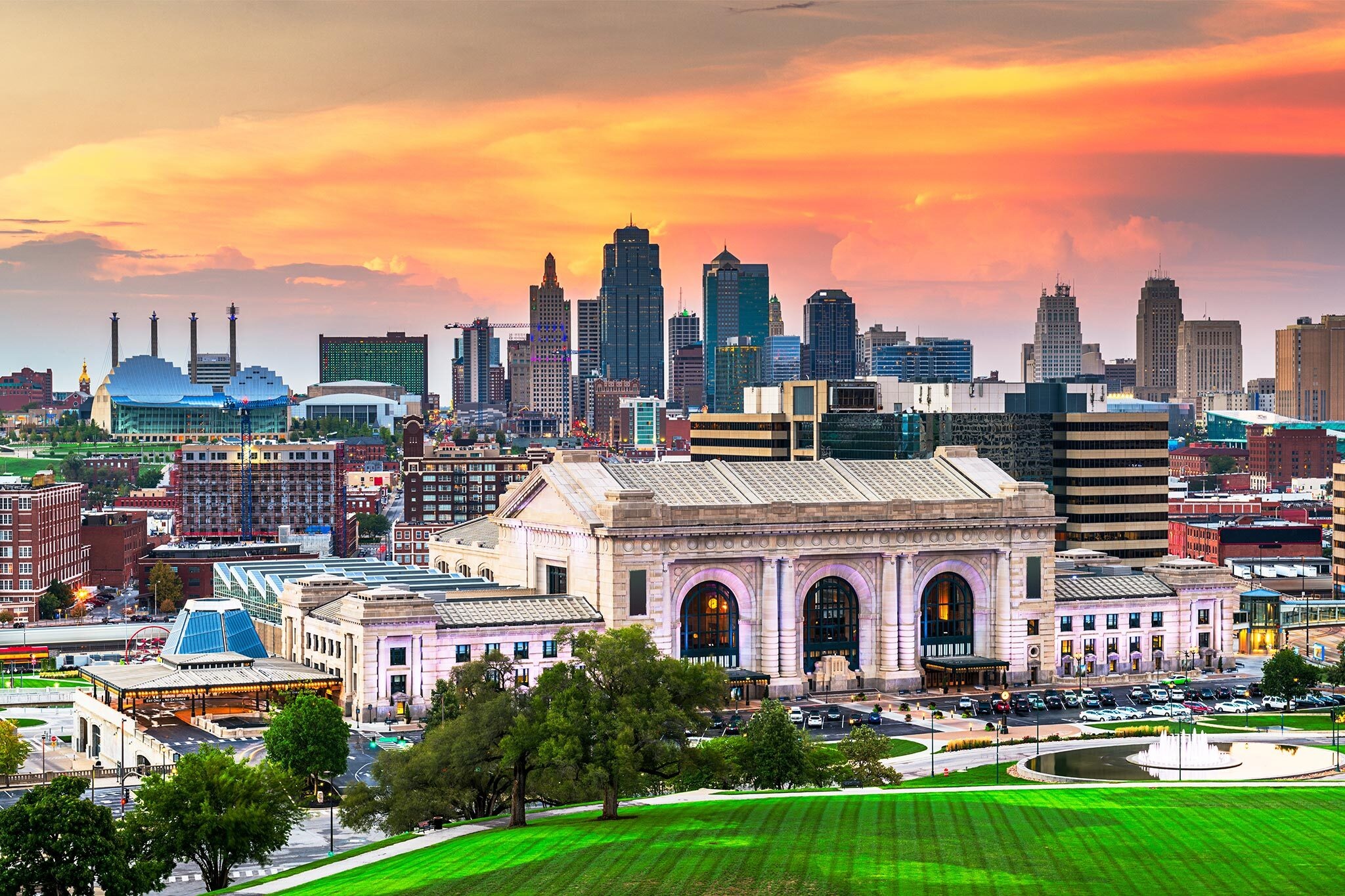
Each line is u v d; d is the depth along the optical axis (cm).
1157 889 11912
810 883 12256
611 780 15188
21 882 13862
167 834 15000
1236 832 13600
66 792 14450
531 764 15388
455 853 14012
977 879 12250
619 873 12750
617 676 15612
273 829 15538
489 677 17500
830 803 15475
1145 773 19325
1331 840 13300
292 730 19025
